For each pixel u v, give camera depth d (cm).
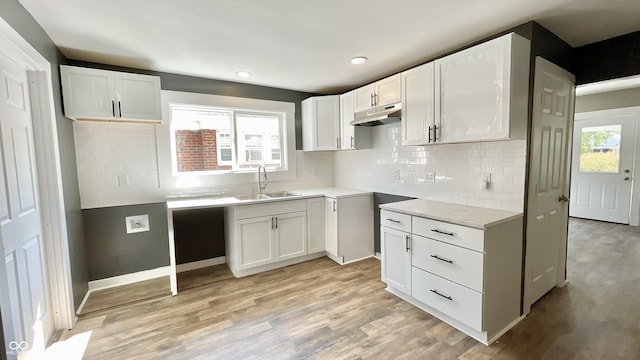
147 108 263
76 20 186
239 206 298
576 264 321
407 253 240
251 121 360
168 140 305
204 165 334
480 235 185
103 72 244
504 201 225
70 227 233
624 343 189
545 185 233
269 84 353
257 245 311
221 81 331
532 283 229
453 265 204
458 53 216
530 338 197
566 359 176
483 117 202
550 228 246
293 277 304
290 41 226
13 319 160
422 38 224
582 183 532
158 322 223
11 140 166
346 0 168
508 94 188
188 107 319
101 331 212
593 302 241
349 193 347
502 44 190
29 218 183
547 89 221
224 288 280
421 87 246
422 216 224
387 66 289
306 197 338
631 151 474
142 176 296
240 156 354
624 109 475
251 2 168
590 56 243
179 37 215
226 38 218
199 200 310
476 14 189
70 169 242
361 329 211
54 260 209
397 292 261
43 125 200
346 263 341
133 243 297
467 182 252
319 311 236
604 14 192
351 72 307
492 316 195
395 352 186
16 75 175
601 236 423
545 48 214
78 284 245
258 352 187
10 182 162
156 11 176
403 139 265
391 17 190
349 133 344
